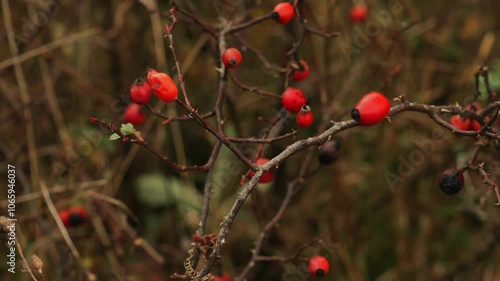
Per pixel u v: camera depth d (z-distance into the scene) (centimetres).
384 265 284
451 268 265
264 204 237
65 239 207
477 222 256
